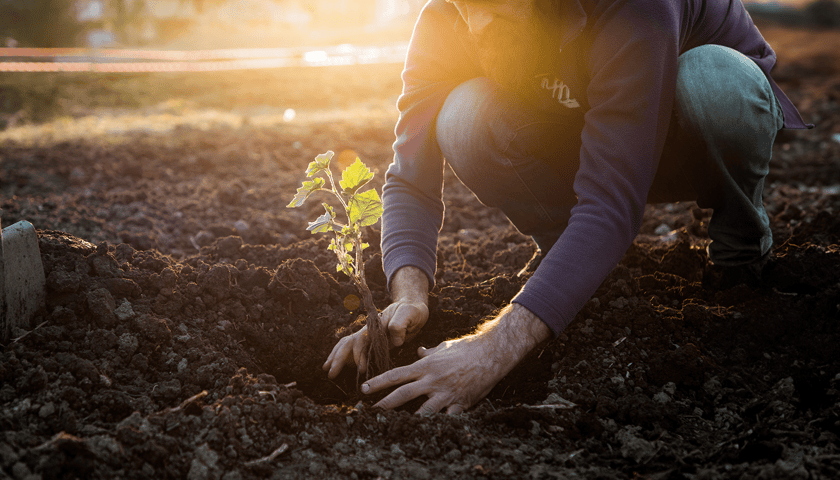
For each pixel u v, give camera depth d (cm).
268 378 182
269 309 223
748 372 200
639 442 169
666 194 240
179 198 410
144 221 348
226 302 221
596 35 176
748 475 157
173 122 732
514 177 227
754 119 195
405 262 202
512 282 241
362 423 174
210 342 203
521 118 214
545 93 202
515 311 175
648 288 241
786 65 1214
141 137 600
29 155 494
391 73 1291
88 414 166
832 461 159
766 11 2658
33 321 189
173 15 2122
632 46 168
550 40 185
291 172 488
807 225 293
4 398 164
